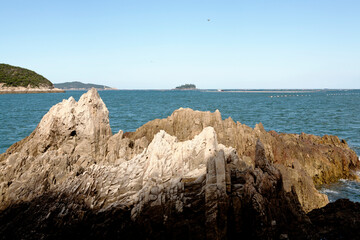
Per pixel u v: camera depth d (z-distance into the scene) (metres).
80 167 20.59
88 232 15.15
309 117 79.94
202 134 20.97
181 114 37.00
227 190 14.66
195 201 15.05
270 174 15.46
